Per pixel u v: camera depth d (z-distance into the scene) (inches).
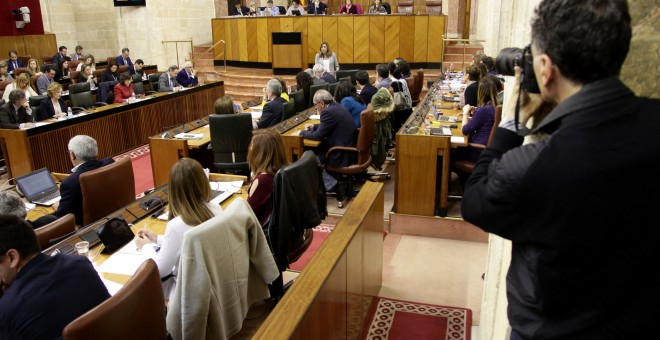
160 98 357.7
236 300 103.7
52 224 113.7
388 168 267.0
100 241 116.5
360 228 118.3
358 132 213.6
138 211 132.6
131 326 76.0
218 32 560.7
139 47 625.9
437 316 138.2
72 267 80.1
